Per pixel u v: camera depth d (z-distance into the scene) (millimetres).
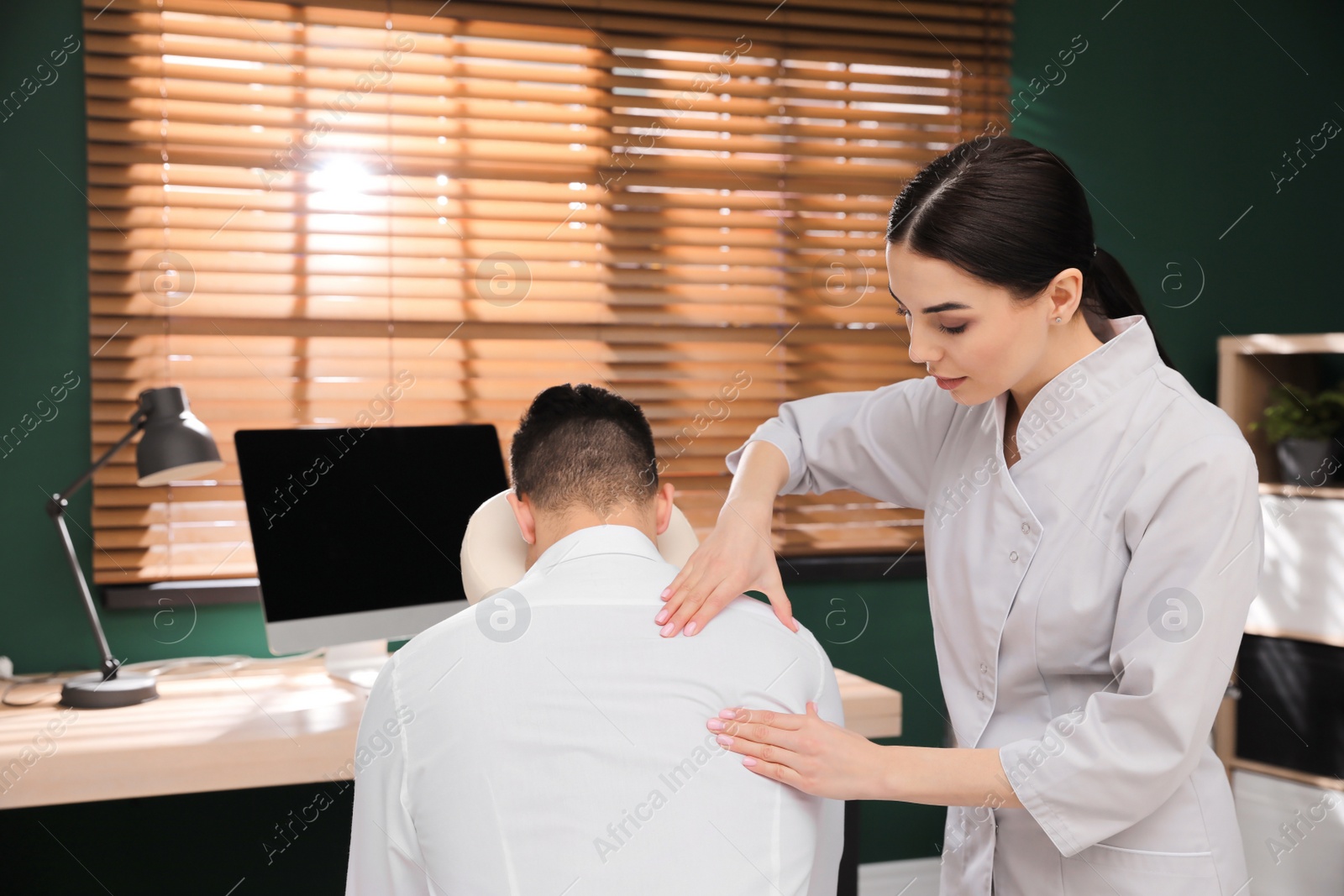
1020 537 992
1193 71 2549
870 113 2307
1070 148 2465
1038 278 856
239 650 1986
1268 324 2639
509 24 2105
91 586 1921
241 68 1964
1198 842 943
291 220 1983
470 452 1801
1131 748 860
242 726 1519
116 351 1906
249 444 1650
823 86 2307
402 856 826
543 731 805
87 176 1886
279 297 1983
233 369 1960
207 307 1939
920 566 2354
